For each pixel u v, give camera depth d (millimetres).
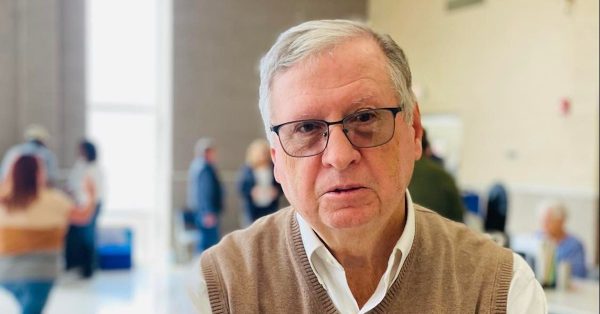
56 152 7418
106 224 7391
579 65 5621
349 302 1036
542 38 5996
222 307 1068
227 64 8125
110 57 7738
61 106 7516
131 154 7895
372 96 909
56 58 7414
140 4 7844
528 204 6098
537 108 6047
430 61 7469
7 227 3381
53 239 3486
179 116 7926
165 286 5762
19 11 7227
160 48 7988
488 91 6621
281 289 1067
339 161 888
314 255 1052
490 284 1046
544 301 1050
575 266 3818
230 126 8172
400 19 7988
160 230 7984
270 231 1153
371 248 1018
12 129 7254
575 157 5648
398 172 946
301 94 917
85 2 7570
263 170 6758
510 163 6332
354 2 8594
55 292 5449
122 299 5242
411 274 1051
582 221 5551
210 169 6633
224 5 8070
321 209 935
